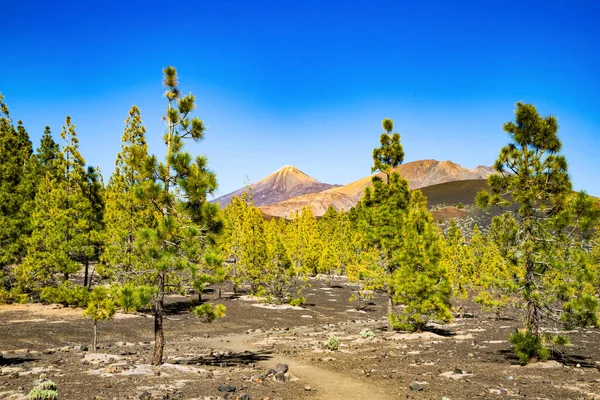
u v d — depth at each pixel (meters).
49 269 38.81
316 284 72.31
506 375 16.75
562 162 18.62
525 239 19.06
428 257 30.27
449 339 28.50
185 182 17.64
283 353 23.50
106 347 24.88
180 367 17.56
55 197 39.78
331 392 14.34
